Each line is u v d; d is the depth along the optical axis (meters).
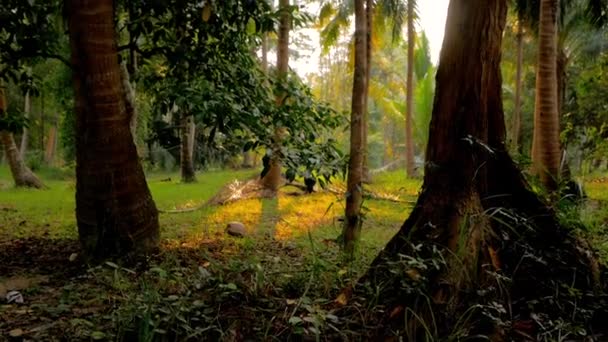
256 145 4.20
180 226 6.43
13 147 12.72
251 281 2.81
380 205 8.41
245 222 6.85
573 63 17.06
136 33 4.70
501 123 3.28
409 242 2.72
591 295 2.96
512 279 2.82
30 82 5.54
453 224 2.87
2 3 4.13
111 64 3.98
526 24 11.32
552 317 2.80
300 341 2.36
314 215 7.45
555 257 3.08
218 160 19.83
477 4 2.95
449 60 3.02
